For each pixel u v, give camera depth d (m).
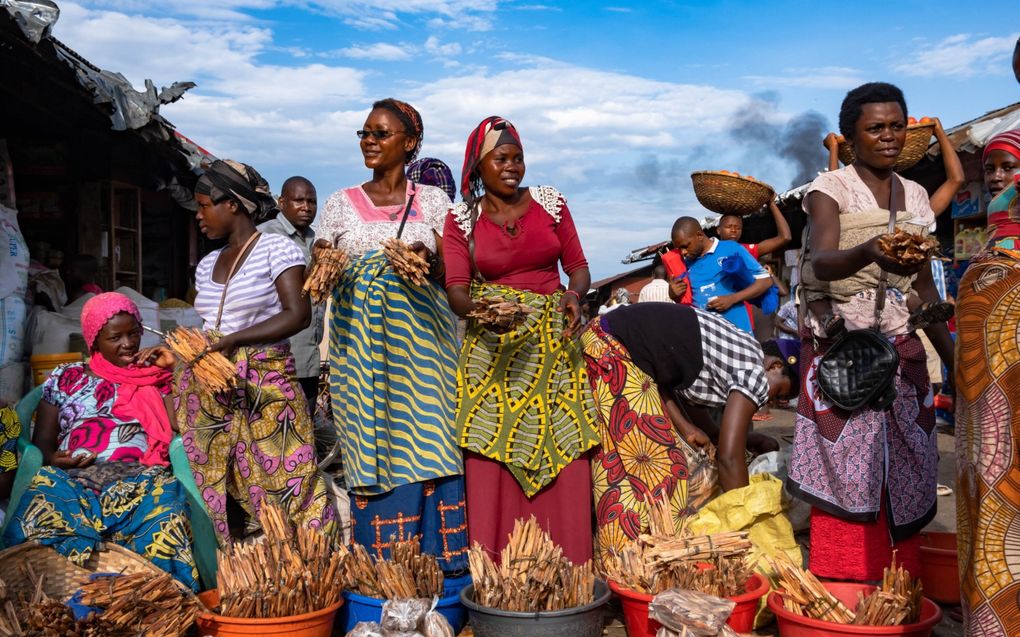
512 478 3.86
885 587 3.10
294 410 3.84
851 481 3.37
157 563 3.52
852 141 3.48
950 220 9.59
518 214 3.88
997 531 2.26
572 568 3.39
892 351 3.26
